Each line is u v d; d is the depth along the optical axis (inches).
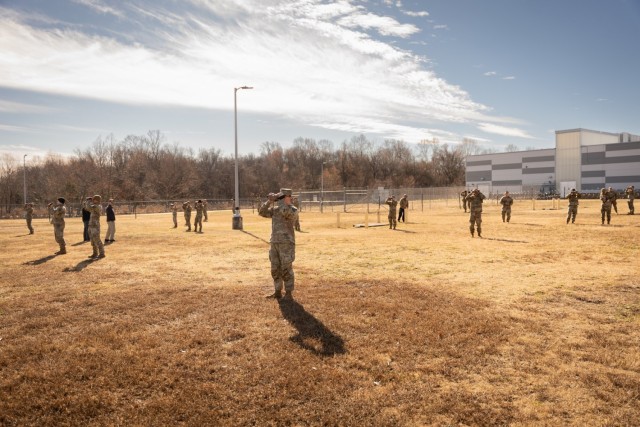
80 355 202.5
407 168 4525.1
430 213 1517.0
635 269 404.5
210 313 270.1
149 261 486.9
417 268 427.2
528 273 394.6
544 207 1760.6
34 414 152.5
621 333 231.8
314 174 4229.8
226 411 153.6
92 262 481.1
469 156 3580.2
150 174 3208.7
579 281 355.3
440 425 145.6
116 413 153.1
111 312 274.8
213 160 3823.8
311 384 172.6
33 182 2807.6
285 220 310.7
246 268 439.2
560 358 198.5
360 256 512.1
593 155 2942.9
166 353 204.8
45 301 303.0
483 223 1004.6
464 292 321.4
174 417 150.3
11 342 221.1
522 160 3280.0
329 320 253.3
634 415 150.9
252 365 190.9
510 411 154.1
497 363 193.8
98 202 522.3
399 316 260.7
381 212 1715.1
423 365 191.3
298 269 425.4
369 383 174.4
